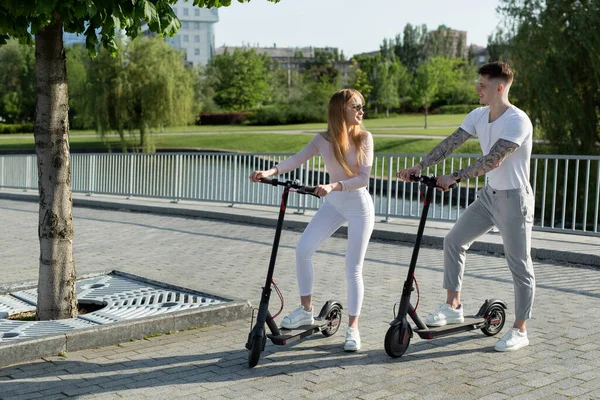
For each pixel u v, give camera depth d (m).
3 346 4.17
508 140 4.33
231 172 14.33
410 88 80.38
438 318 4.71
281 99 89.00
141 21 5.07
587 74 19.48
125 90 41.41
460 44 139.38
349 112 4.40
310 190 4.23
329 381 3.93
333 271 7.66
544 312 5.68
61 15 4.50
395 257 8.70
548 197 17.89
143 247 9.66
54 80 4.99
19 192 18.92
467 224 4.73
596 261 8.02
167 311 5.29
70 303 5.18
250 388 3.81
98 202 16.06
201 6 5.40
